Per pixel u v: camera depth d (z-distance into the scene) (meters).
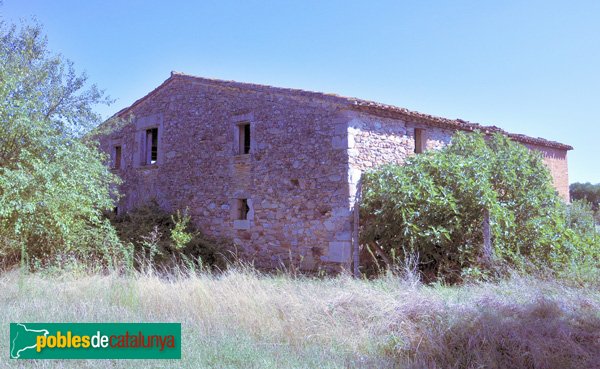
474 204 8.57
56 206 8.89
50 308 5.93
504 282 7.15
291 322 5.27
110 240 9.88
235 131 12.18
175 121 13.73
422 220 8.71
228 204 12.09
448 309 5.14
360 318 5.30
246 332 5.14
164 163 13.86
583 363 4.18
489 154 9.96
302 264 10.42
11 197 8.46
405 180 9.07
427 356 4.44
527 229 9.02
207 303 6.06
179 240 11.28
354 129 10.09
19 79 9.42
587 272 7.97
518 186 9.43
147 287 6.86
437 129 12.27
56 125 10.24
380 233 9.33
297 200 10.68
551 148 16.73
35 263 8.88
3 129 8.88
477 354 4.27
